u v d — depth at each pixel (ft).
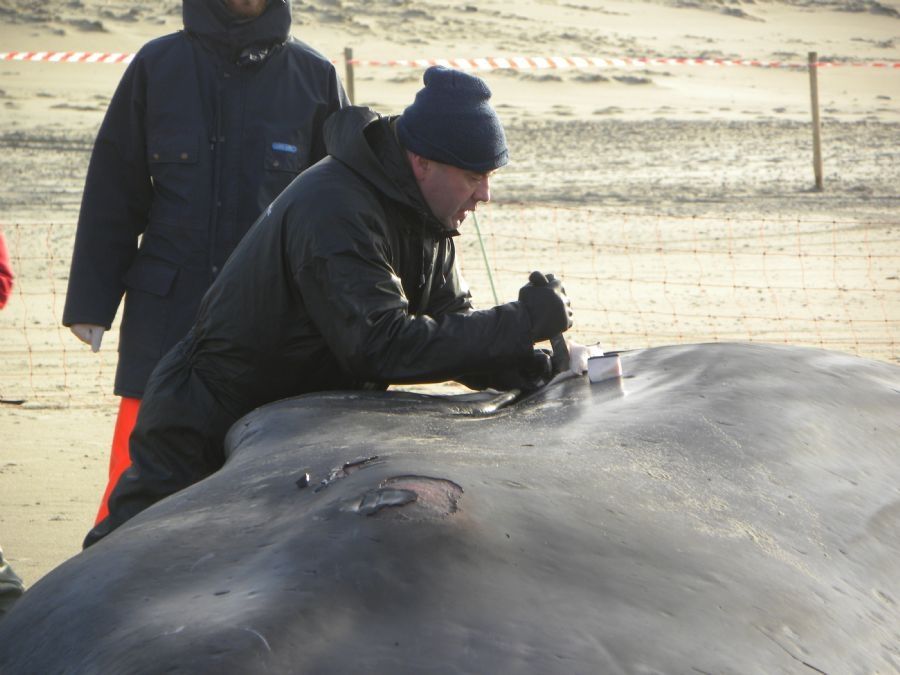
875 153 217.77
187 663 12.34
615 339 90.89
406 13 575.79
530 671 12.78
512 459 17.95
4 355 86.79
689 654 13.76
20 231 139.95
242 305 27.99
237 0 39.17
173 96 39.42
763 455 19.89
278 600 13.28
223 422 29.14
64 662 13.62
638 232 140.15
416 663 12.62
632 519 16.37
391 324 26.43
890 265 118.83
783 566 16.57
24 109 284.00
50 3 527.40
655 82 418.31
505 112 314.96
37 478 56.70
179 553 15.21
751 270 117.91
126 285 40.16
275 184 39.96
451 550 14.32
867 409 23.15
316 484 16.57
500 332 26.91
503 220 148.77
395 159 27.66
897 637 16.55
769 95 395.55
